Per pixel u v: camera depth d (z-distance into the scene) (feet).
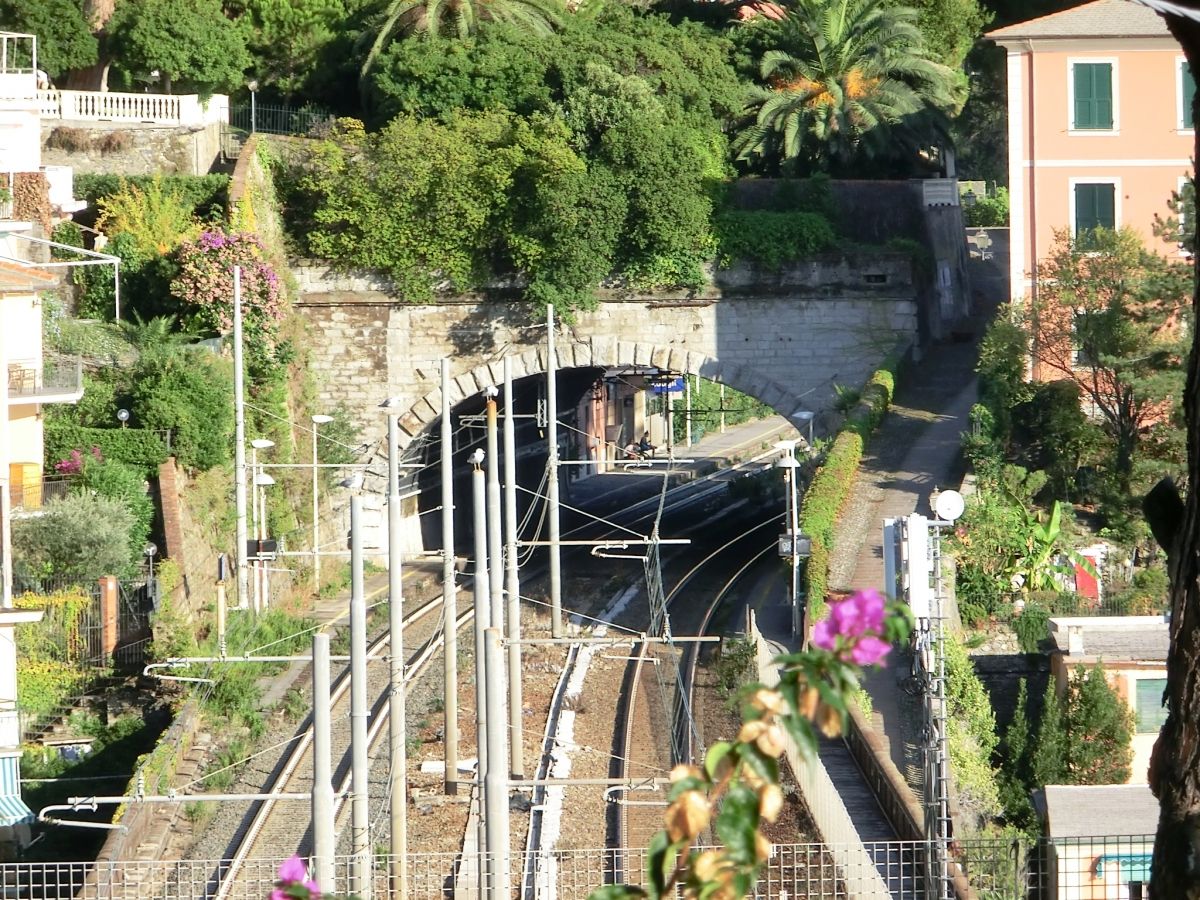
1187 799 79.71
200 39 477.77
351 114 529.04
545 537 533.96
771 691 50.55
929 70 511.81
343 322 472.03
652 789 255.91
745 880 50.24
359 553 209.56
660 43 501.56
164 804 261.44
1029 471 377.30
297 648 376.48
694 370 472.03
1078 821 212.64
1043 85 419.95
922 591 207.41
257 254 424.87
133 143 465.47
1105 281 374.02
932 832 192.65
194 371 374.02
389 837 249.55
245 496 377.09
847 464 387.55
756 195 487.20
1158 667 270.87
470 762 291.38
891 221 491.72
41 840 266.98
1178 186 417.28
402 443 474.49
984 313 514.68
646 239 463.01
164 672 312.50
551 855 215.31
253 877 236.43
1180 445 360.48
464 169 460.96
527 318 470.39
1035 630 309.42
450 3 503.61
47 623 306.76
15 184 396.78
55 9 472.03
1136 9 422.00
